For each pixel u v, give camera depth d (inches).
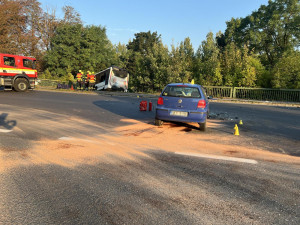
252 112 476.7
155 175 136.8
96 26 1438.2
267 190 121.5
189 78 951.0
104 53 1462.8
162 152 182.7
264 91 796.0
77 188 117.2
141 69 1022.4
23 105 423.5
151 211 98.5
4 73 666.8
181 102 267.4
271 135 262.7
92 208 99.6
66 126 266.7
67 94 762.8
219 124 326.3
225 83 871.1
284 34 1145.4
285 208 104.3
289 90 756.0
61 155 165.8
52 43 1332.4
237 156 178.9
